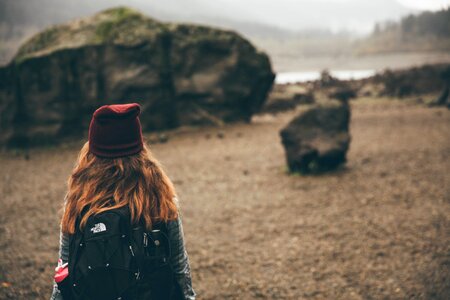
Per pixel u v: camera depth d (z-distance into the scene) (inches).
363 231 219.8
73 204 65.2
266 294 162.6
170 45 564.1
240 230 232.1
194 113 586.6
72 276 60.8
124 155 66.1
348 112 353.7
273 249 205.0
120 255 59.8
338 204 265.9
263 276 177.6
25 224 248.5
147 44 540.4
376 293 158.1
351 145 444.5
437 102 756.6
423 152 391.9
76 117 520.4
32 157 457.4
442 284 157.1
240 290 166.2
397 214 240.4
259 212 260.2
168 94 565.0
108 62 525.3
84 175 66.1
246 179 338.3
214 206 275.3
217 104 599.2
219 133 528.1
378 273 173.5
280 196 289.9
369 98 927.0
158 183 67.1
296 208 263.7
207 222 246.5
